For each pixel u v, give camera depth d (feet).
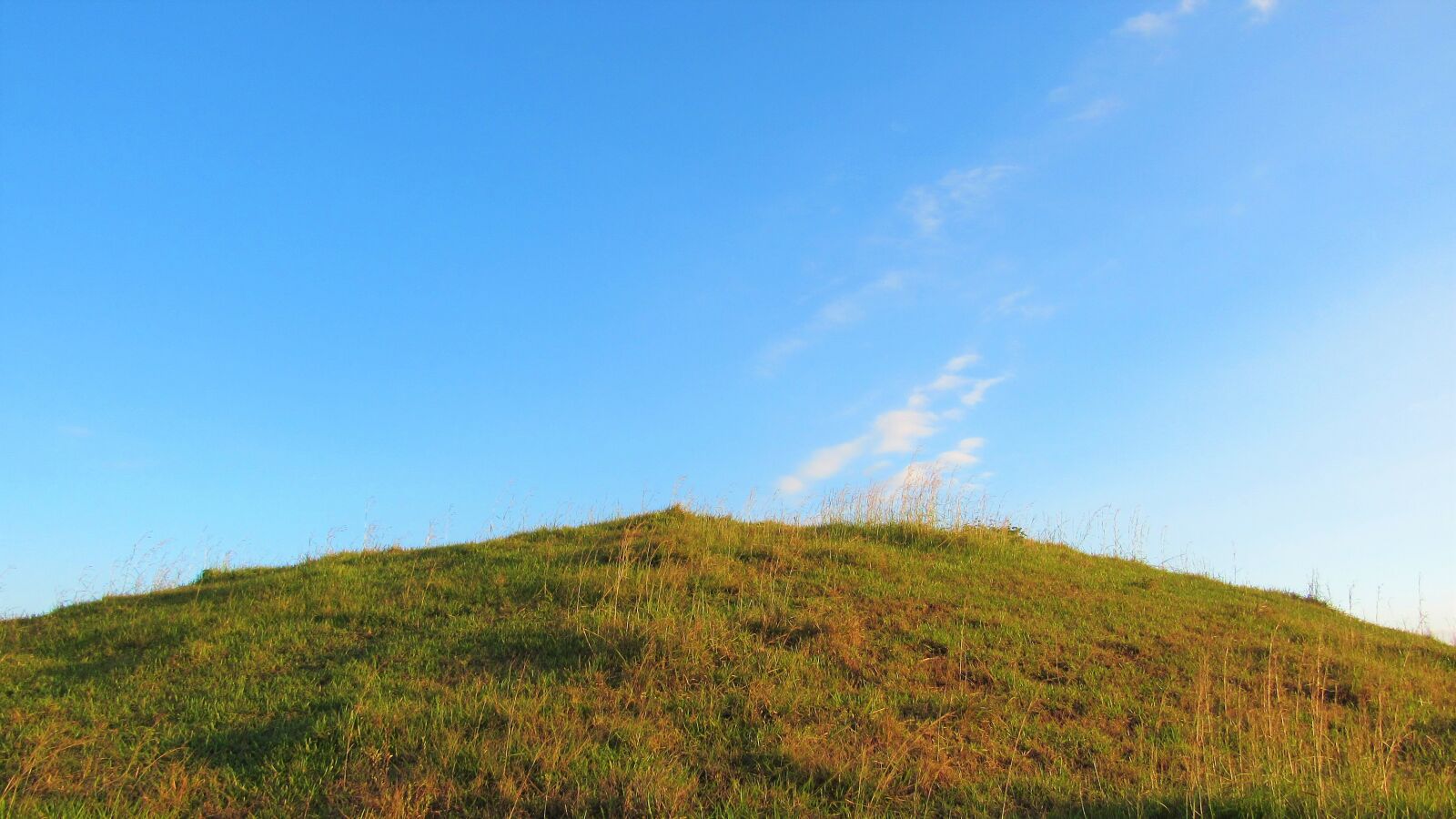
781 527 53.21
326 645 33.30
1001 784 24.14
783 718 27.09
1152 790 22.85
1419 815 20.98
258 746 25.03
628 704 27.50
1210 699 31.04
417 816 21.34
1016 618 37.93
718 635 32.40
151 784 22.99
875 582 40.98
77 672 31.53
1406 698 33.22
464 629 34.22
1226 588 53.88
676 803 21.95
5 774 23.48
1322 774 24.36
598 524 54.85
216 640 33.83
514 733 25.04
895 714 27.71
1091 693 30.94
